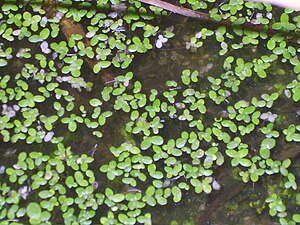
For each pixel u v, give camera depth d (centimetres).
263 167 13
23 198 13
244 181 13
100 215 13
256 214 13
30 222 12
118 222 12
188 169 13
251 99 14
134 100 14
